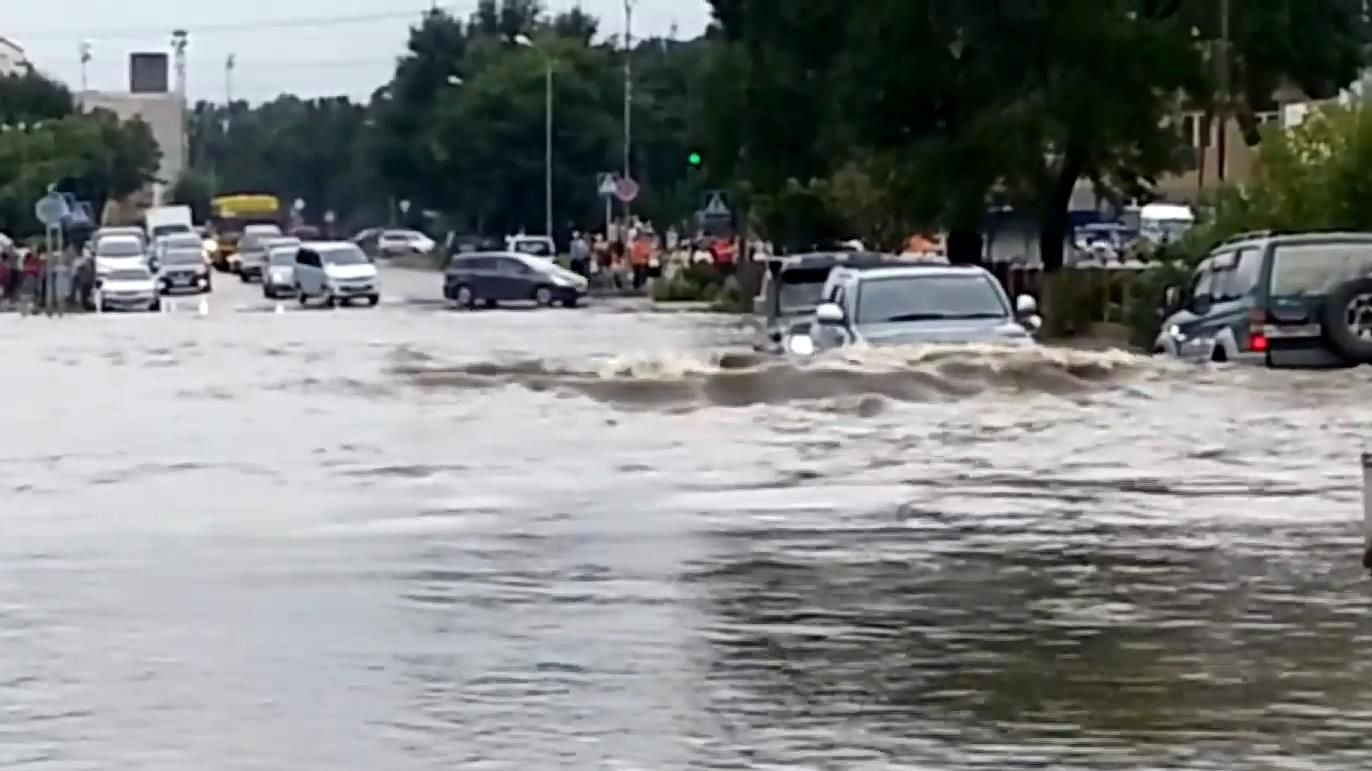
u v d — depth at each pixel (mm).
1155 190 104875
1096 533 29953
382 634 23219
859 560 27766
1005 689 20469
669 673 21250
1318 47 99250
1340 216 67188
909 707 19781
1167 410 45188
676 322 100000
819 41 108438
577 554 28469
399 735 18812
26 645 22797
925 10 94688
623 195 149500
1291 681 20734
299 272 133375
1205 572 26703
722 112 113250
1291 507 32344
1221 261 53062
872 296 52062
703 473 37250
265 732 18984
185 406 52156
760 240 140125
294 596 25516
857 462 38531
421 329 92812
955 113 96938
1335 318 48656
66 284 121375
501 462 39219
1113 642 22609
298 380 59594
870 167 102375
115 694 20500
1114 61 92125
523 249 168000
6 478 37812
